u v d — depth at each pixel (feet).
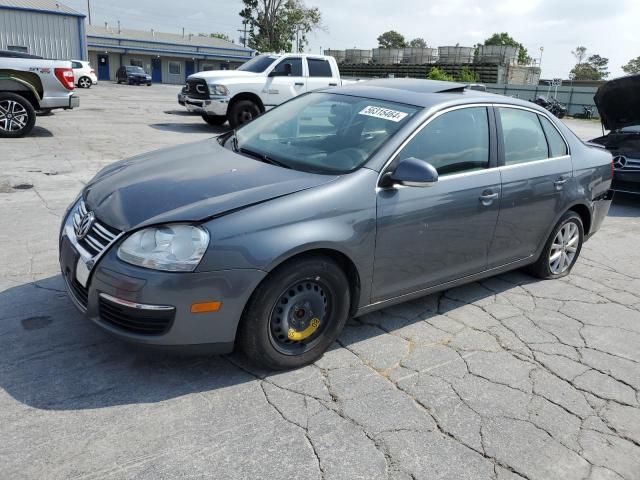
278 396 9.82
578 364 11.80
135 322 9.21
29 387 9.50
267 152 12.42
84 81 106.83
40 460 7.89
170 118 53.21
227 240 9.23
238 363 10.75
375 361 11.27
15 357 10.32
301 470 8.12
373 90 13.87
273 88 45.16
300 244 9.71
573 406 10.28
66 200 20.97
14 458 7.89
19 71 33.63
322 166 11.44
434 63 171.83
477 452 8.84
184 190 10.28
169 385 9.89
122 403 9.29
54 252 15.57
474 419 9.66
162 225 9.28
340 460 8.39
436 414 9.71
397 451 8.70
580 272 17.54
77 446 8.22
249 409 9.40
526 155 14.44
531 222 14.64
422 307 14.03
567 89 137.49
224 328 9.49
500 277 16.56
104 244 9.57
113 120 47.60
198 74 45.88
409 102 12.73
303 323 10.50
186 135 40.96
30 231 17.21
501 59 161.07
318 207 10.15
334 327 11.00
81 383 9.73
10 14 101.81
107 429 8.63
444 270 12.74
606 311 14.61
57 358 10.39
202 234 9.18
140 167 11.97
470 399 10.23
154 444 8.39
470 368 11.30
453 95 13.32
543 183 14.58
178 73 193.16
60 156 29.32
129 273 9.07
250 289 9.43
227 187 10.33
